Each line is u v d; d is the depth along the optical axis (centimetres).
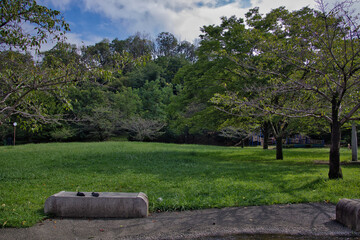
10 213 534
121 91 4716
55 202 543
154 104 4434
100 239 443
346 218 496
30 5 606
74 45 752
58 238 445
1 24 607
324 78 842
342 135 3656
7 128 3734
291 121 1502
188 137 5044
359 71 885
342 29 845
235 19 1575
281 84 952
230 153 2016
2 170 1066
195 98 1736
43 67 655
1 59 657
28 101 706
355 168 1199
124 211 544
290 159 1652
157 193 704
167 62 6519
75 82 636
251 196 674
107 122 3778
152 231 476
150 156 1597
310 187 772
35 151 1786
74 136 4238
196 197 662
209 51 1590
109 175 976
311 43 942
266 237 459
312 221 521
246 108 995
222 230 479
